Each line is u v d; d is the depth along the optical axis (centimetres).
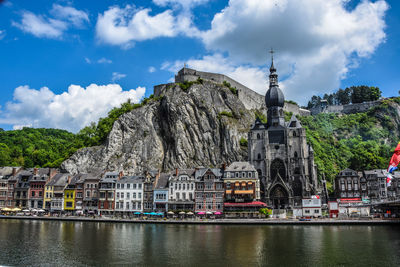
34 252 5738
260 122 13862
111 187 11462
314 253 5628
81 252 5728
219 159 14338
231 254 5575
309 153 13112
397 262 5106
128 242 6531
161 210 10950
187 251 5775
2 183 12706
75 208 11762
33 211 11656
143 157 14750
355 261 5156
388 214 10006
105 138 15900
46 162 16388
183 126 14775
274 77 14675
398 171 14662
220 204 10738
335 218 9662
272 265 4950
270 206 11425
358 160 15938
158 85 16912
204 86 16000
